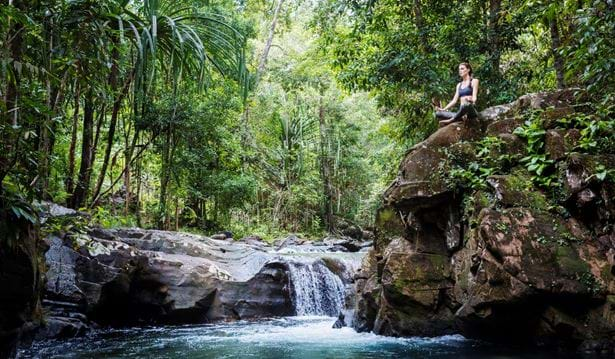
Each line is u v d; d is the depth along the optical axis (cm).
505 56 1182
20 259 397
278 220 2234
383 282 645
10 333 415
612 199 526
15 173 398
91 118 1027
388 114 1432
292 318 1007
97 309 809
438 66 1005
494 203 579
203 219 1661
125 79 1020
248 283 997
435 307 623
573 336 505
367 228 2569
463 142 662
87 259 792
